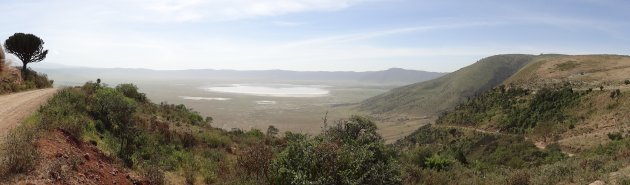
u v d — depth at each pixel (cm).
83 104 1905
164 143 2134
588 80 10575
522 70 14412
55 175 969
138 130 1941
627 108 6888
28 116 1506
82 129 1498
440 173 2355
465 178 2273
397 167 1370
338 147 1255
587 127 6969
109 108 1942
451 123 10531
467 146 7731
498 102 10494
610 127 6406
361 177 1138
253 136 3638
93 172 1150
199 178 1683
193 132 2755
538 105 9100
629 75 10044
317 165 1170
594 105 7812
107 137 1677
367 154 1220
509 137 7256
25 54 3578
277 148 1808
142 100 3459
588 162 2038
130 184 1281
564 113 8088
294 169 1209
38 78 3544
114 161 1385
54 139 1211
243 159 1742
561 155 5325
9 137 1123
